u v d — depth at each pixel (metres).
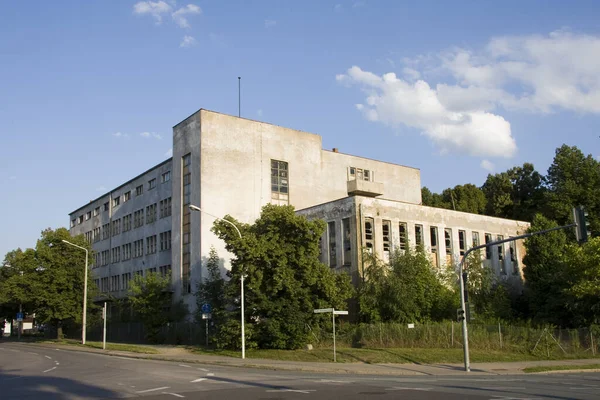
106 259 75.00
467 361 26.56
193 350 39.47
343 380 21.36
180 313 50.47
